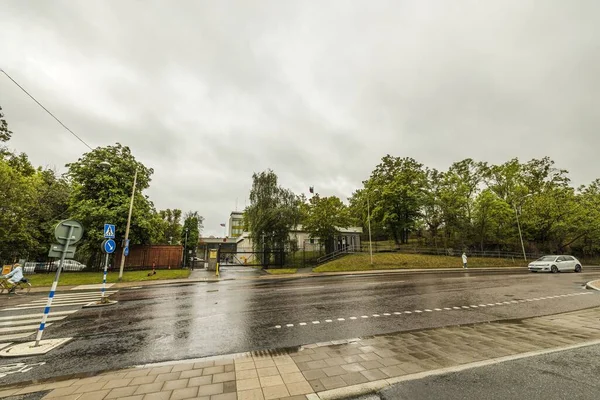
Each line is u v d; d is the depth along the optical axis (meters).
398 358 4.71
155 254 25.91
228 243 56.50
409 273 23.09
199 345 5.83
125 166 25.77
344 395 3.44
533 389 3.52
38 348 5.68
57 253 6.36
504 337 5.87
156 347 5.74
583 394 3.38
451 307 9.29
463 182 39.91
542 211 34.69
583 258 38.44
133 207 24.25
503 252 36.88
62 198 28.66
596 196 40.41
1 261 23.58
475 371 4.09
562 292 11.99
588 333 6.09
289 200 31.39
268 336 6.36
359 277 20.12
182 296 12.33
